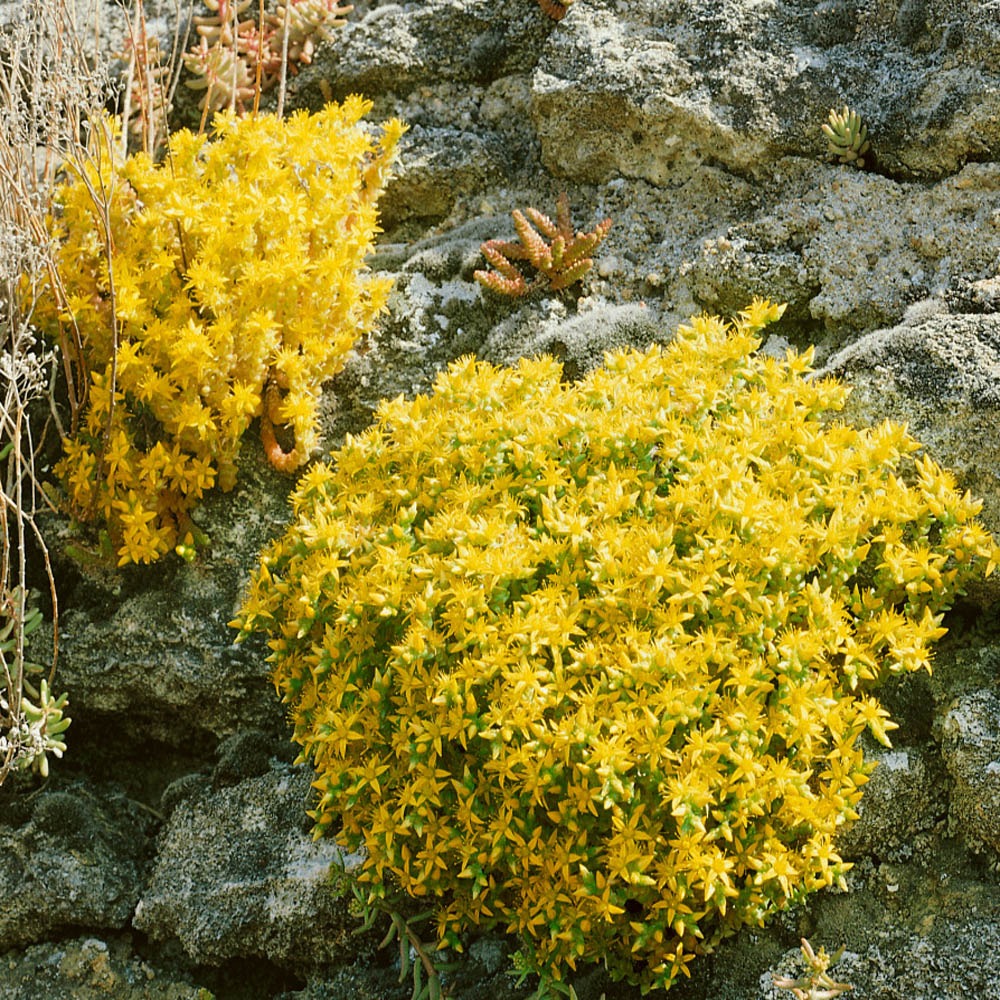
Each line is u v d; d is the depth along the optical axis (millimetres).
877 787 825
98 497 904
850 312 911
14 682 900
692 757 774
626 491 840
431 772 798
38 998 871
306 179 920
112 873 890
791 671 794
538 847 794
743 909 794
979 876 813
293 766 903
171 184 888
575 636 812
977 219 902
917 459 855
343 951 865
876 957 805
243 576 917
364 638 819
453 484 847
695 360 867
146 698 917
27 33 912
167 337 879
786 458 841
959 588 833
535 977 834
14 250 863
